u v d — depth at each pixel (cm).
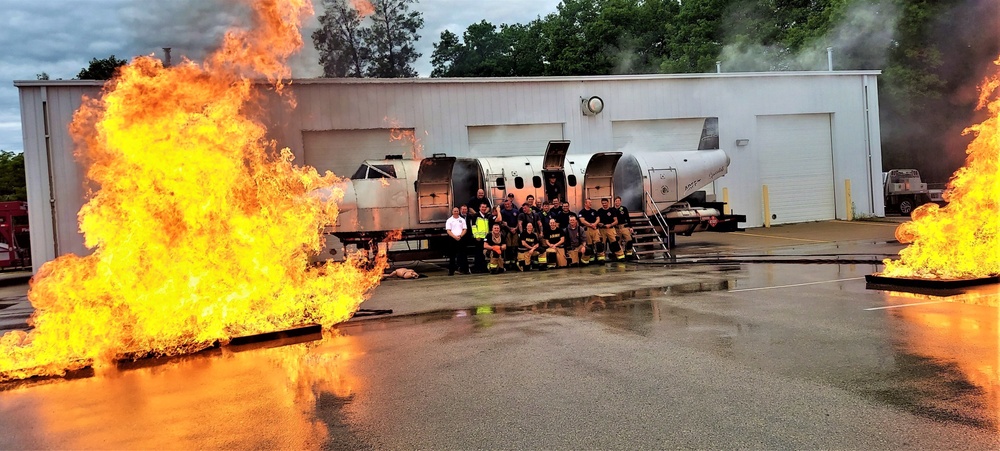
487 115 2320
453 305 1090
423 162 1759
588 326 856
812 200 2725
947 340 705
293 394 598
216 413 551
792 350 689
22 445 496
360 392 597
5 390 653
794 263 1501
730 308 948
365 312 1040
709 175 2155
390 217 1798
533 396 565
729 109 2578
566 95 2398
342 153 2214
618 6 5219
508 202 1666
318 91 2170
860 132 2764
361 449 460
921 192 3369
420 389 600
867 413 494
